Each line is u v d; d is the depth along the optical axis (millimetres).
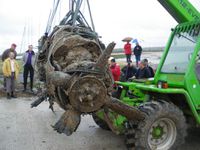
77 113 4820
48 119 8328
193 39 5965
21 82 13930
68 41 5148
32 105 6328
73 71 4891
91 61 5152
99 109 5004
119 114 5258
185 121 5758
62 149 6066
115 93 6695
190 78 5691
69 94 4746
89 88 4762
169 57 6285
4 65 11422
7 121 8133
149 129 5418
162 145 5641
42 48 5887
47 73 5246
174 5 6074
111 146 6234
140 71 9594
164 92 5535
